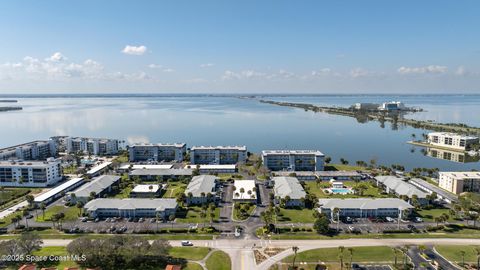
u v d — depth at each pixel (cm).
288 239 18875
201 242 18525
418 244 18200
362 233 19638
